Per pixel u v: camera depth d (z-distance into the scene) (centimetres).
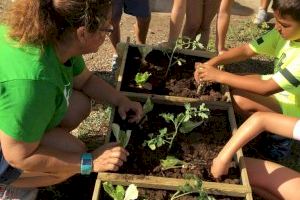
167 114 264
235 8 486
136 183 228
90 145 312
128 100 272
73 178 285
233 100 309
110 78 374
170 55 321
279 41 293
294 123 243
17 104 191
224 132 269
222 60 304
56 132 238
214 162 243
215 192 228
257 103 303
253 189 267
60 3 180
